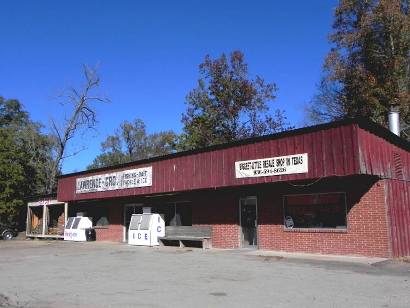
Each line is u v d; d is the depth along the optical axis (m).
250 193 22.59
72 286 12.62
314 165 18.05
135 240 27.02
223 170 21.62
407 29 35.09
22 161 45.56
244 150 20.72
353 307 9.44
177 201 26.78
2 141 43.88
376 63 36.91
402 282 12.41
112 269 16.06
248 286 12.07
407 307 9.40
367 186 18.39
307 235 20.03
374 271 14.57
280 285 12.14
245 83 51.09
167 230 26.23
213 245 24.11
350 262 16.70
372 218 18.11
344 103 39.41
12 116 66.19
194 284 12.53
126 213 30.62
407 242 18.95
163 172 25.23
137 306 9.86
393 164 19.02
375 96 36.22
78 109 54.12
